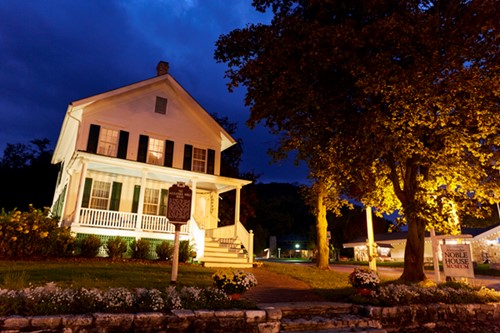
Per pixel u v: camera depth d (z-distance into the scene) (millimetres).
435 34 10516
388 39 10344
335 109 11742
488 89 9914
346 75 11625
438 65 10180
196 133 21906
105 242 16406
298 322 7289
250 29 12641
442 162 11570
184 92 21266
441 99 10242
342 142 12359
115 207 19312
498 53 10242
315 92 11523
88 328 5574
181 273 12516
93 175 19094
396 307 8430
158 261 16016
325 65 10766
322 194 19844
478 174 11703
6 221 13664
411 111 10453
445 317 9008
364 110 11820
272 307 7629
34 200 38844
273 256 59844
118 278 10062
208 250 17422
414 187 12844
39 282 8617
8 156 40188
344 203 19688
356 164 12289
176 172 18703
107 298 6309
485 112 10008
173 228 18172
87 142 18125
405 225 13406
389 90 10812
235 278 7773
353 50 10641
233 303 7352
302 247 60719
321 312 8164
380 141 11102
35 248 13961
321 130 12758
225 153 32250
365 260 44406
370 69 10562
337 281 13320
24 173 39562
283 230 65000
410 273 12359
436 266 13156
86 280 9102
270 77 12047
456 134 10516
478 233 34844
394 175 13203
